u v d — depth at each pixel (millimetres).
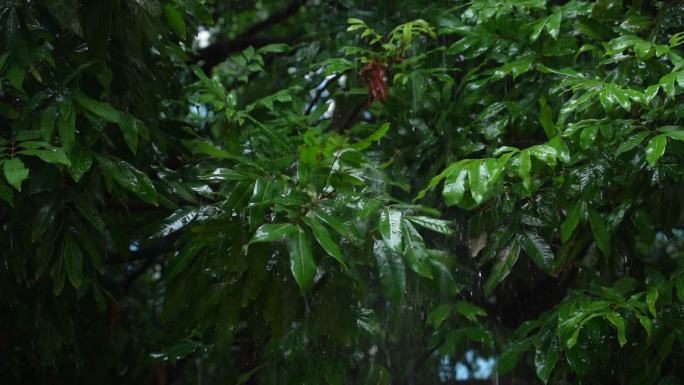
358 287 3564
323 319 3512
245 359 4957
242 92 6199
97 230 3916
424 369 4777
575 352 3732
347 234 3188
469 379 4945
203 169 4387
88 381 5645
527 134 4414
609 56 4070
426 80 4648
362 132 4906
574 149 3846
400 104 4695
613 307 3658
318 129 4676
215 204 3805
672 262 4676
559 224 4102
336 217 3270
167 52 4215
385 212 3318
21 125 3490
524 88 4445
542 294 4867
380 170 3967
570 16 4273
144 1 3549
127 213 4289
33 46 3535
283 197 3281
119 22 3674
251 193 3484
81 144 3547
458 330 4297
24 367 5559
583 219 3900
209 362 4602
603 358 3744
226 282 3561
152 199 3605
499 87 4602
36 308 3951
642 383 3824
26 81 3615
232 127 4637
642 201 3996
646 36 4211
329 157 3506
